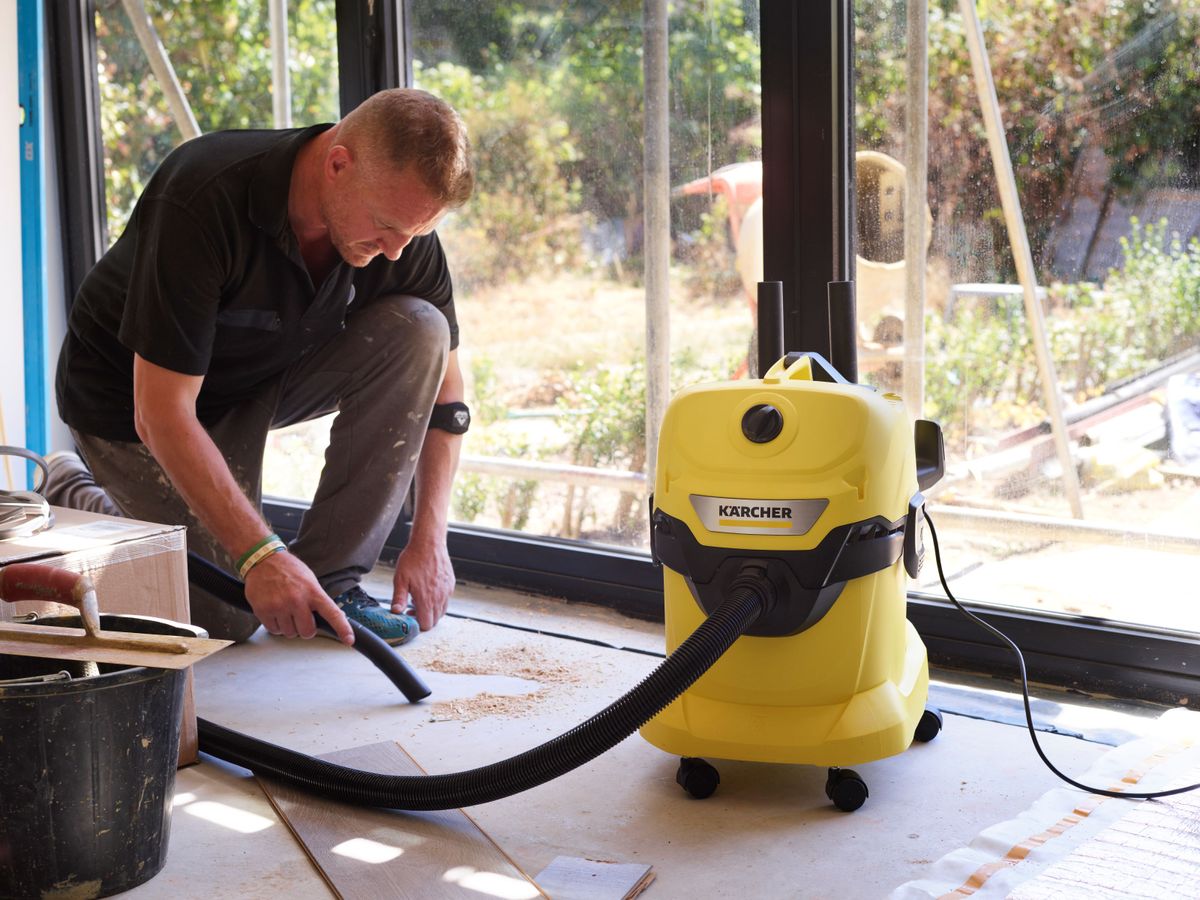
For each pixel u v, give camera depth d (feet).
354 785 5.23
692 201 7.71
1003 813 5.09
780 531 4.91
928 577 7.21
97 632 4.57
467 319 8.89
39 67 10.09
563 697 6.53
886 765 5.61
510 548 8.62
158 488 7.33
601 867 4.69
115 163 10.47
